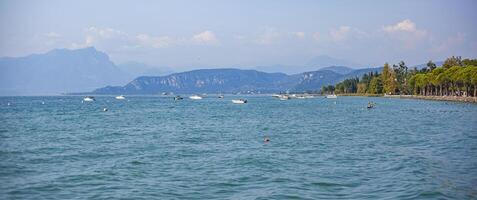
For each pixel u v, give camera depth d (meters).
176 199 30.62
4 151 54.12
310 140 65.69
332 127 89.69
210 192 32.47
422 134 73.12
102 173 39.28
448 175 37.19
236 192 32.44
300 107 195.25
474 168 40.34
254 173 39.06
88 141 65.31
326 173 38.81
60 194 32.16
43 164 44.53
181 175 38.41
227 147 57.75
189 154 51.16
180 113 149.62
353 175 37.84
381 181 35.31
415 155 48.84
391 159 46.12
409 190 32.16
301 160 46.12
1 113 147.62
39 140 66.69
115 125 96.94
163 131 82.12
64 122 106.19
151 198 30.84
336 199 30.17
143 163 44.62
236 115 136.38
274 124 98.88
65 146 59.16
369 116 125.62
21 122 105.88
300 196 31.06
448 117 115.56
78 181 36.25
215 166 42.75
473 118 110.75
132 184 35.00
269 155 49.81
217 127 91.19
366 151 52.78
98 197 31.17
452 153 50.34
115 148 56.94
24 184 35.22
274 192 32.25
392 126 90.44
